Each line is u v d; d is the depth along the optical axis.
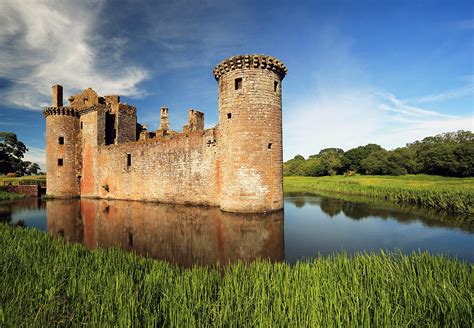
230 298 5.63
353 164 89.56
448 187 30.88
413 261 7.10
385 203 26.66
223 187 20.14
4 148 72.56
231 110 19.52
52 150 33.28
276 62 19.64
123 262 7.54
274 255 10.53
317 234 13.81
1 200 30.86
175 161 25.27
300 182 58.03
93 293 5.71
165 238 13.11
